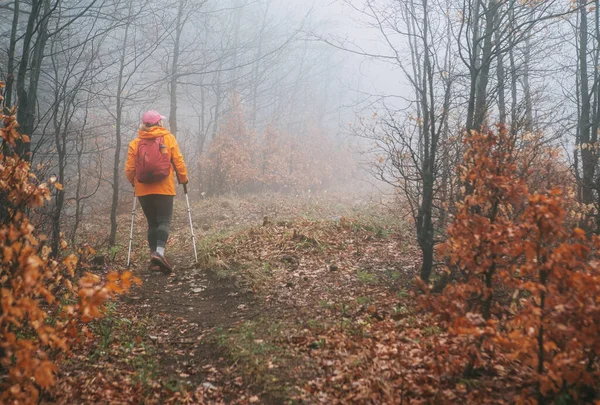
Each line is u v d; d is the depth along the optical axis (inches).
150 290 257.8
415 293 217.5
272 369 163.8
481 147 163.3
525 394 129.4
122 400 146.6
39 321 115.0
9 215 154.9
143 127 288.8
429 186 230.5
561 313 115.6
